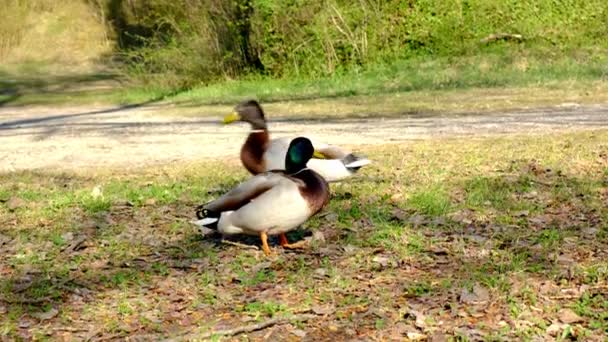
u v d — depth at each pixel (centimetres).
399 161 1250
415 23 2852
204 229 815
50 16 4572
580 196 978
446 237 812
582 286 665
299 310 638
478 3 2888
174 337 596
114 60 4272
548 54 2698
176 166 1329
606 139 1402
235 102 2427
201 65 2969
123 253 802
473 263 732
